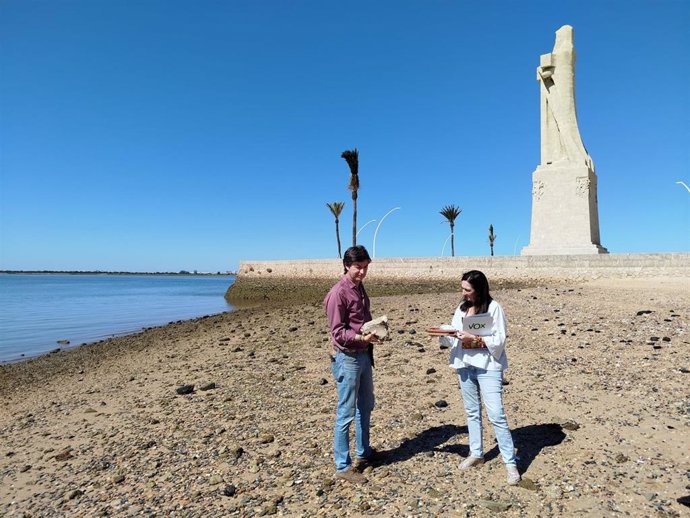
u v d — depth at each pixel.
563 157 33.34
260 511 4.04
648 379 6.94
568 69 33.66
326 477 4.60
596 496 3.88
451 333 4.49
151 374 10.73
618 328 10.85
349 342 4.45
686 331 10.10
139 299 52.88
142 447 5.88
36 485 5.16
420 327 13.52
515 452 4.80
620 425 5.32
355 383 4.52
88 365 13.30
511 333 11.30
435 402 6.63
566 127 33.38
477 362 4.38
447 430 5.55
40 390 10.62
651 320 11.57
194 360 11.88
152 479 4.95
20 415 8.37
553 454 4.70
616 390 6.55
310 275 47.50
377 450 5.12
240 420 6.60
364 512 3.90
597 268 27.78
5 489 5.14
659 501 3.75
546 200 32.94
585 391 6.60
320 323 16.75
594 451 4.70
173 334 18.33
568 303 15.84
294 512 4.01
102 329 23.39
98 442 6.34
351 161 50.66
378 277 38.25
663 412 5.61
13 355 16.16
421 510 3.86
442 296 22.86
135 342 17.05
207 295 63.91
